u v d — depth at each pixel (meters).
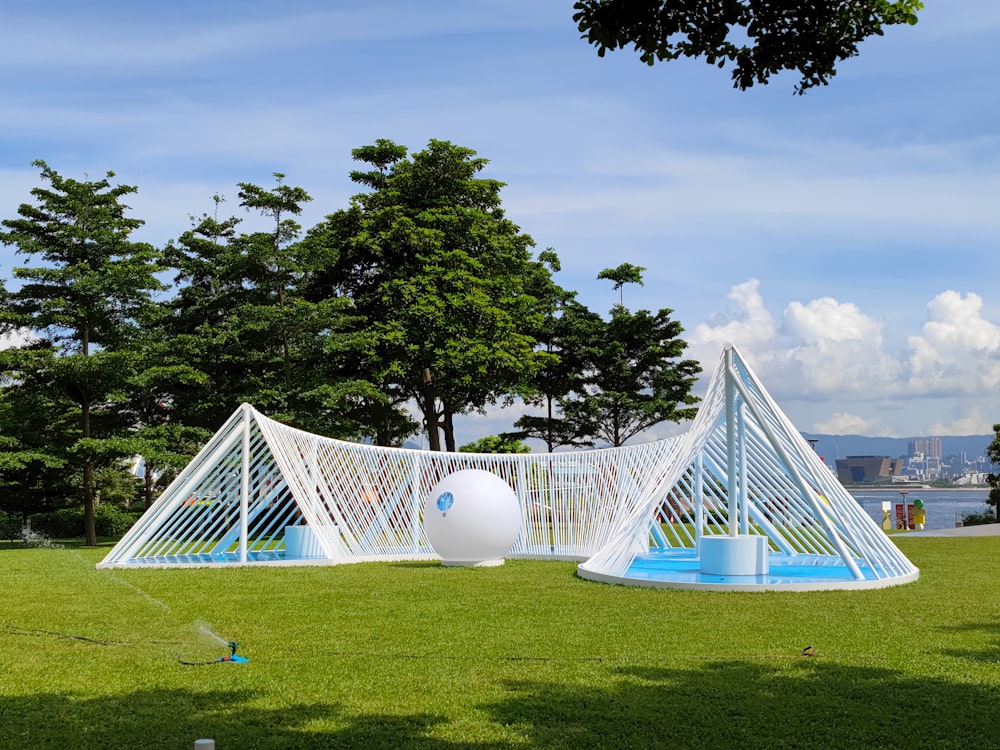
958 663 10.78
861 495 127.75
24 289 35.34
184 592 18.19
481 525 23.17
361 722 8.67
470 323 41.59
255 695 9.69
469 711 8.97
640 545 21.17
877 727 8.36
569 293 53.81
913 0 8.13
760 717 8.66
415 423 47.00
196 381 37.22
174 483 24.80
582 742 8.02
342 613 15.13
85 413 36.72
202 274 42.91
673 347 52.66
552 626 13.52
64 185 36.09
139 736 8.35
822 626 13.27
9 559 26.64
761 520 24.42
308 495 26.03
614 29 8.28
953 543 28.69
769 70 8.52
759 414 19.55
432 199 42.50
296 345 41.16
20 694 9.81
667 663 10.89
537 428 52.56
